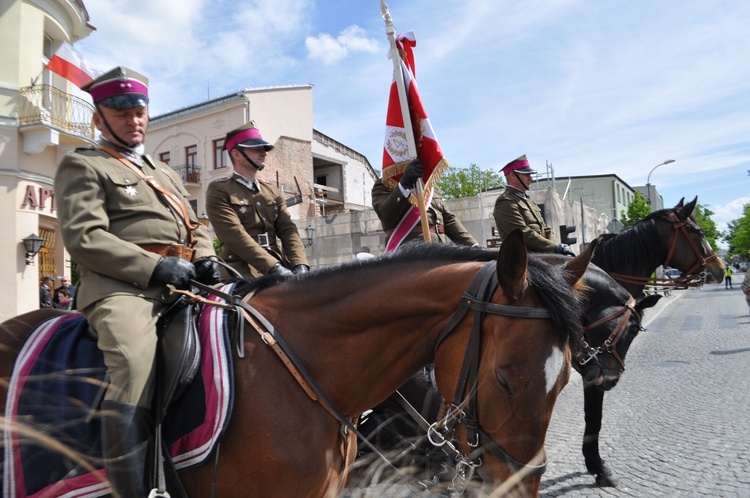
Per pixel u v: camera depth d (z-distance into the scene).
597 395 4.03
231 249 3.79
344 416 1.99
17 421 1.80
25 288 11.11
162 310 2.00
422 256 2.14
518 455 1.66
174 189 2.42
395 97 3.78
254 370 1.91
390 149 3.76
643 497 3.77
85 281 2.00
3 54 11.27
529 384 1.67
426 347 2.02
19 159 11.26
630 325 3.86
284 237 4.21
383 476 2.79
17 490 1.74
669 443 4.82
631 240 4.90
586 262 2.08
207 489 1.85
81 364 1.92
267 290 2.21
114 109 2.21
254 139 4.07
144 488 1.71
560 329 1.72
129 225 2.13
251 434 1.82
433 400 2.82
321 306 2.08
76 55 8.65
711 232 45.78
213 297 2.16
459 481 2.01
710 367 8.18
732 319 15.19
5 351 2.04
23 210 11.23
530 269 1.87
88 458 1.73
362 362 2.03
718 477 4.01
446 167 3.60
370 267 2.13
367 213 21.98
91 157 2.11
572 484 4.05
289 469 1.82
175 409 1.88
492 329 1.79
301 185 29.11
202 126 26.73
